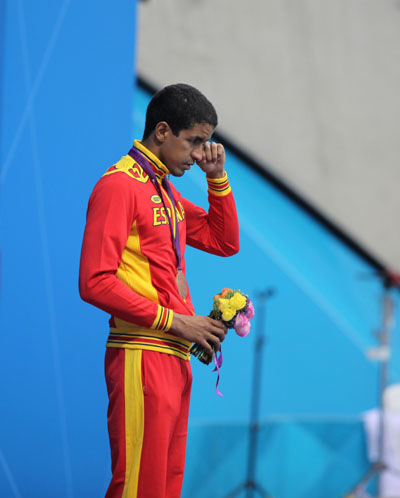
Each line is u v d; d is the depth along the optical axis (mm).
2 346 9445
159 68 14547
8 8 9461
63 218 9719
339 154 16328
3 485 9469
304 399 15320
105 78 9922
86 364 9906
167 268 6754
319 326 15586
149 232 6633
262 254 15094
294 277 15398
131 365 6523
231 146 15297
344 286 16031
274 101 15758
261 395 14875
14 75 9477
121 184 6465
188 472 13688
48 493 9695
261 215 15320
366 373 15984
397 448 15234
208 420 14180
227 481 14062
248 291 14844
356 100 16562
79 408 9883
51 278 9680
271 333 15047
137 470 6422
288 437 14812
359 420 15555
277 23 15828
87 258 6262
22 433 9555
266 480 14531
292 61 15961
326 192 16125
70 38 9758
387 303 15156
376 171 16672
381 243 16594
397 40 16953
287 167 15781
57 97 9680
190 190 13453
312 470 15000
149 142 6926
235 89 15406
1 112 9414
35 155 9562
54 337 9719
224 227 7789
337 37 16422
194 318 6664
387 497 15266
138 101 14156
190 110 6730
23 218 9516
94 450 9953
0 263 9406
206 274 14297
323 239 15969
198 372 14133
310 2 16141
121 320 6684
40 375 9656
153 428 6469
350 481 15320
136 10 10125
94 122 9867
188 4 14953
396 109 16938
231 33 15383
